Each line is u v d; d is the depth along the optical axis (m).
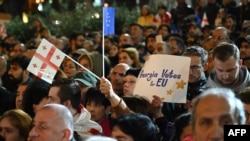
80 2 25.31
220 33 12.41
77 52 14.72
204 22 19.75
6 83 11.99
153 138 6.30
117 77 10.17
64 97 7.55
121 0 27.77
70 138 5.81
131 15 23.92
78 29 22.94
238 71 7.76
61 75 10.81
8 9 27.19
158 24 21.19
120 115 7.00
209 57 9.88
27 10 24.97
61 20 23.30
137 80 8.63
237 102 4.30
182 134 6.50
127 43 16.31
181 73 8.45
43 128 5.73
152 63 8.59
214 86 7.90
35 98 8.27
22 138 7.18
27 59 11.78
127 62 12.69
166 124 7.92
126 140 6.21
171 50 13.55
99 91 8.19
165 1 26.08
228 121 4.21
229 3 19.58
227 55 7.62
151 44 15.66
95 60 12.37
